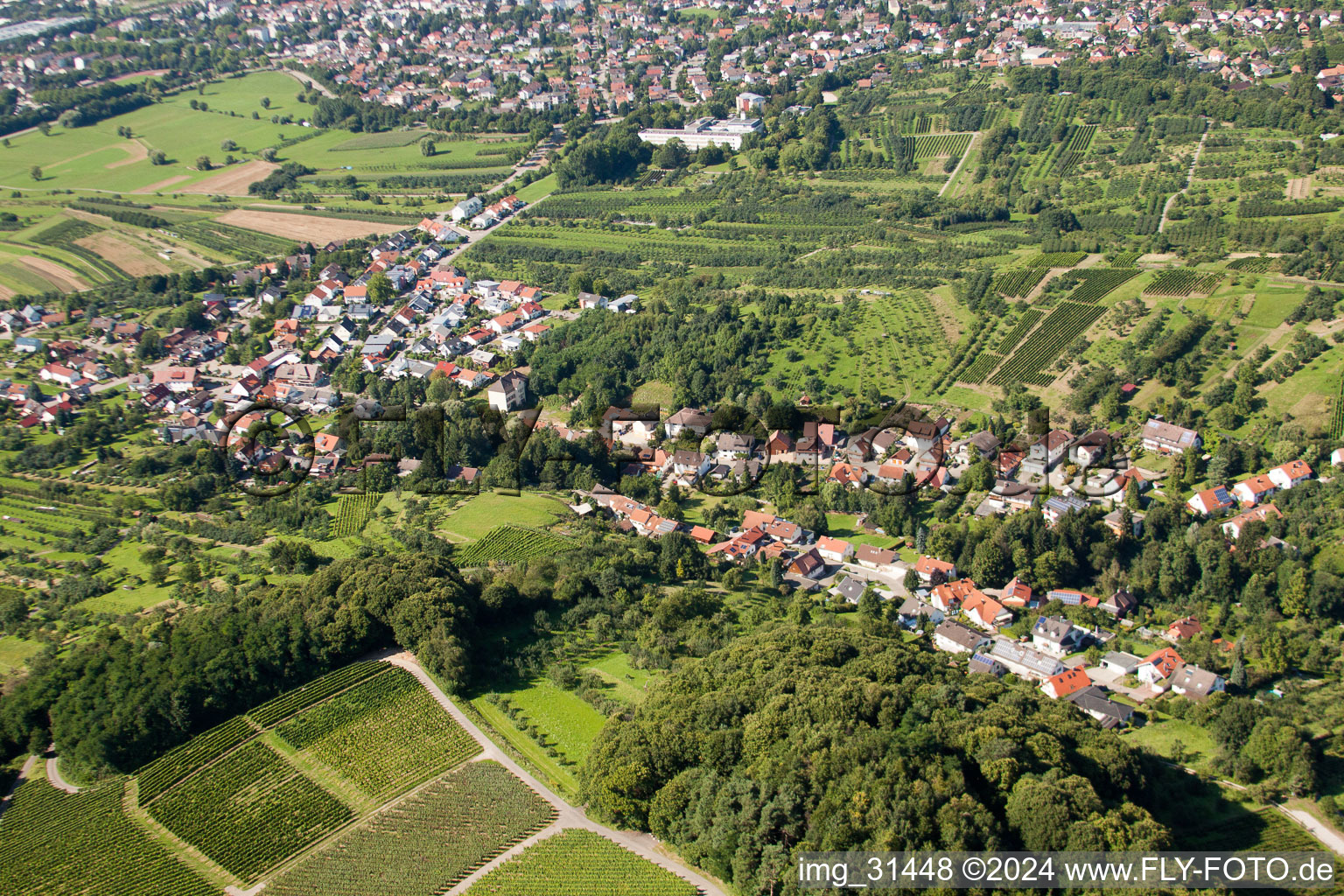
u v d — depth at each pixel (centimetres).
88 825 17650
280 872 16350
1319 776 17375
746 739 16525
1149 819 14600
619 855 16100
